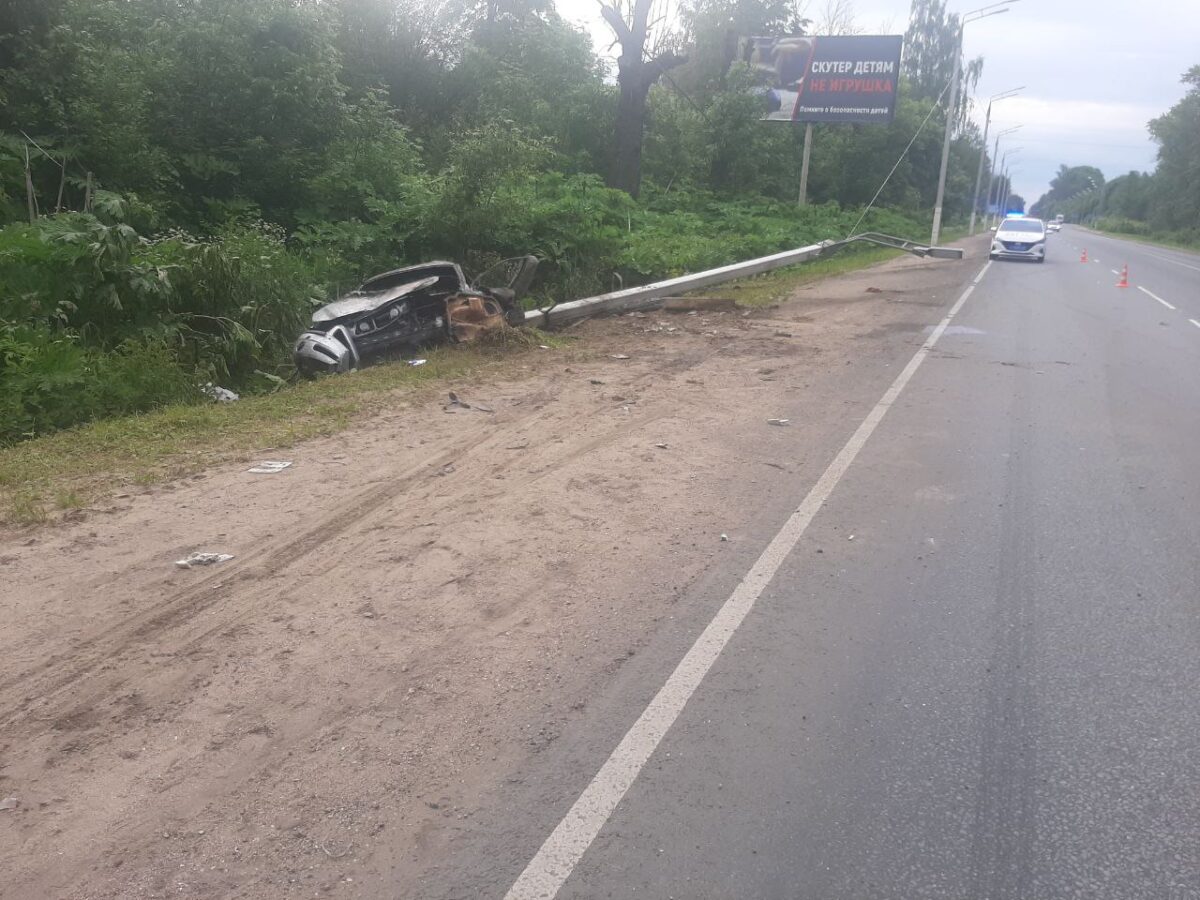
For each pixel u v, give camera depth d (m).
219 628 4.53
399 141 18.48
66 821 3.17
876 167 49.72
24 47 14.07
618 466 7.21
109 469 7.00
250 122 15.92
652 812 3.24
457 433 8.16
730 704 3.92
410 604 4.80
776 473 7.08
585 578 5.14
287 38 16.23
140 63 15.16
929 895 2.89
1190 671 4.24
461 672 4.14
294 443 7.77
